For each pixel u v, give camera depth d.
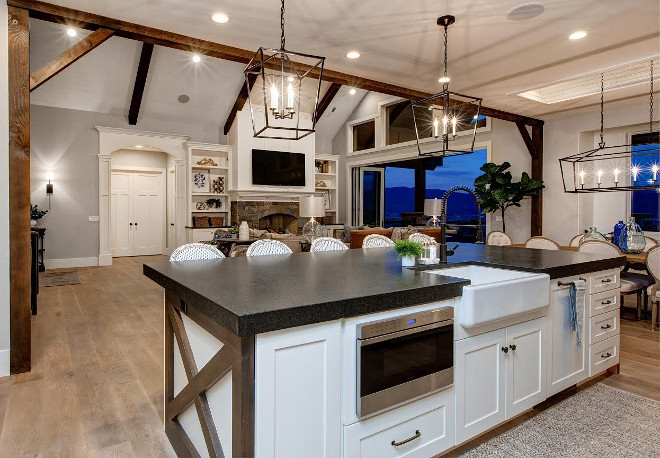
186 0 2.92
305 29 3.40
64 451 2.02
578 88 5.18
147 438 2.15
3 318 2.90
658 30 3.43
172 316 2.04
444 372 1.80
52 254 8.23
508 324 2.13
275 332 1.33
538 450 2.01
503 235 5.44
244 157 9.53
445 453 1.98
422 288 1.72
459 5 3.01
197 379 1.68
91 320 4.34
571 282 2.55
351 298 1.49
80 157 8.44
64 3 2.96
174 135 9.34
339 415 1.48
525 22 3.28
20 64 2.90
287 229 10.55
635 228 4.55
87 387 2.74
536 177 6.66
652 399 2.58
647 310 4.84
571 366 2.60
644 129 5.75
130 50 7.61
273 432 1.33
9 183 2.89
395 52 3.89
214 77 8.63
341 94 10.13
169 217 10.68
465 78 4.64
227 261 2.60
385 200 11.59
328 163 11.38
